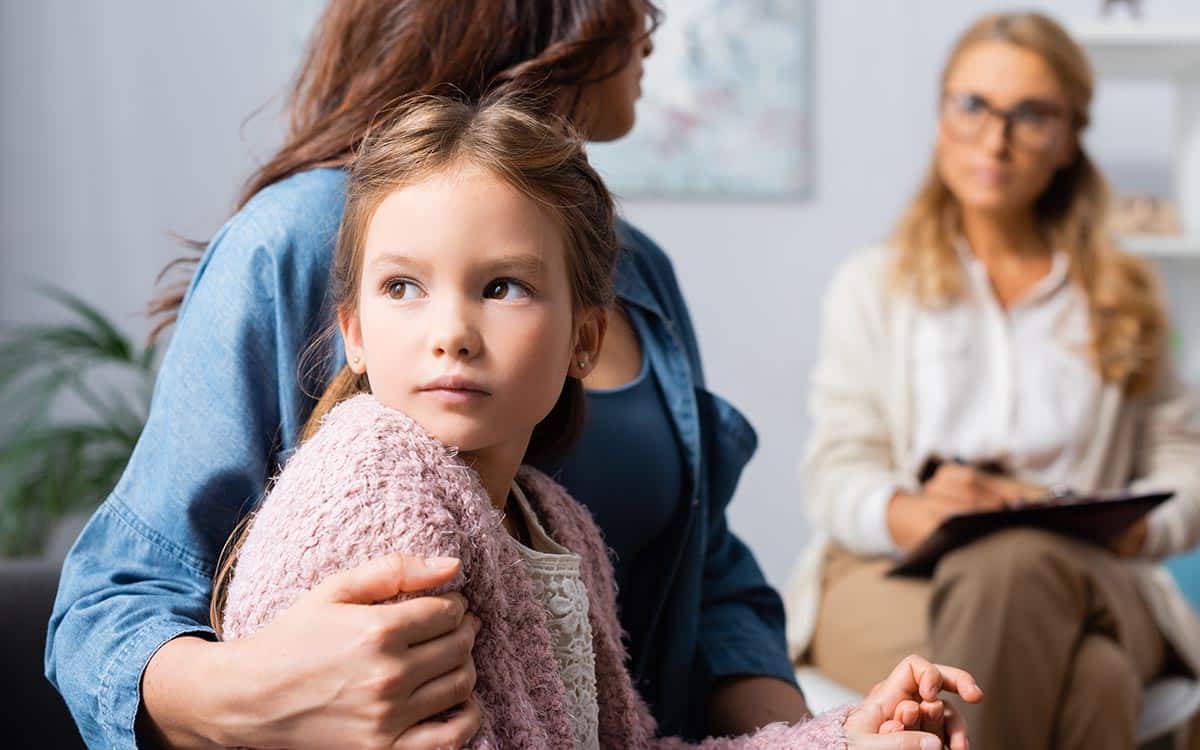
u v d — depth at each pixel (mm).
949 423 2229
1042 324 2279
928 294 2268
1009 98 2240
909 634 1936
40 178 2996
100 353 2592
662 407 1139
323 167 994
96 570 884
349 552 712
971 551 1855
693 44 3143
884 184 3209
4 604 1106
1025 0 3205
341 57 1066
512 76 1015
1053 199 2367
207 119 3027
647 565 1139
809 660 2160
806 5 3164
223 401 903
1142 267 2332
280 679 678
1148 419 2293
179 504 888
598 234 851
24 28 2982
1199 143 3023
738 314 3186
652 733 992
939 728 899
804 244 3197
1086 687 1818
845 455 2207
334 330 933
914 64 3199
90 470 2605
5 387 2957
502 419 766
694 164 3152
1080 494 2193
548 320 778
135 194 3021
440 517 725
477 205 760
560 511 937
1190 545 2152
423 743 678
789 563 3211
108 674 792
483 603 753
